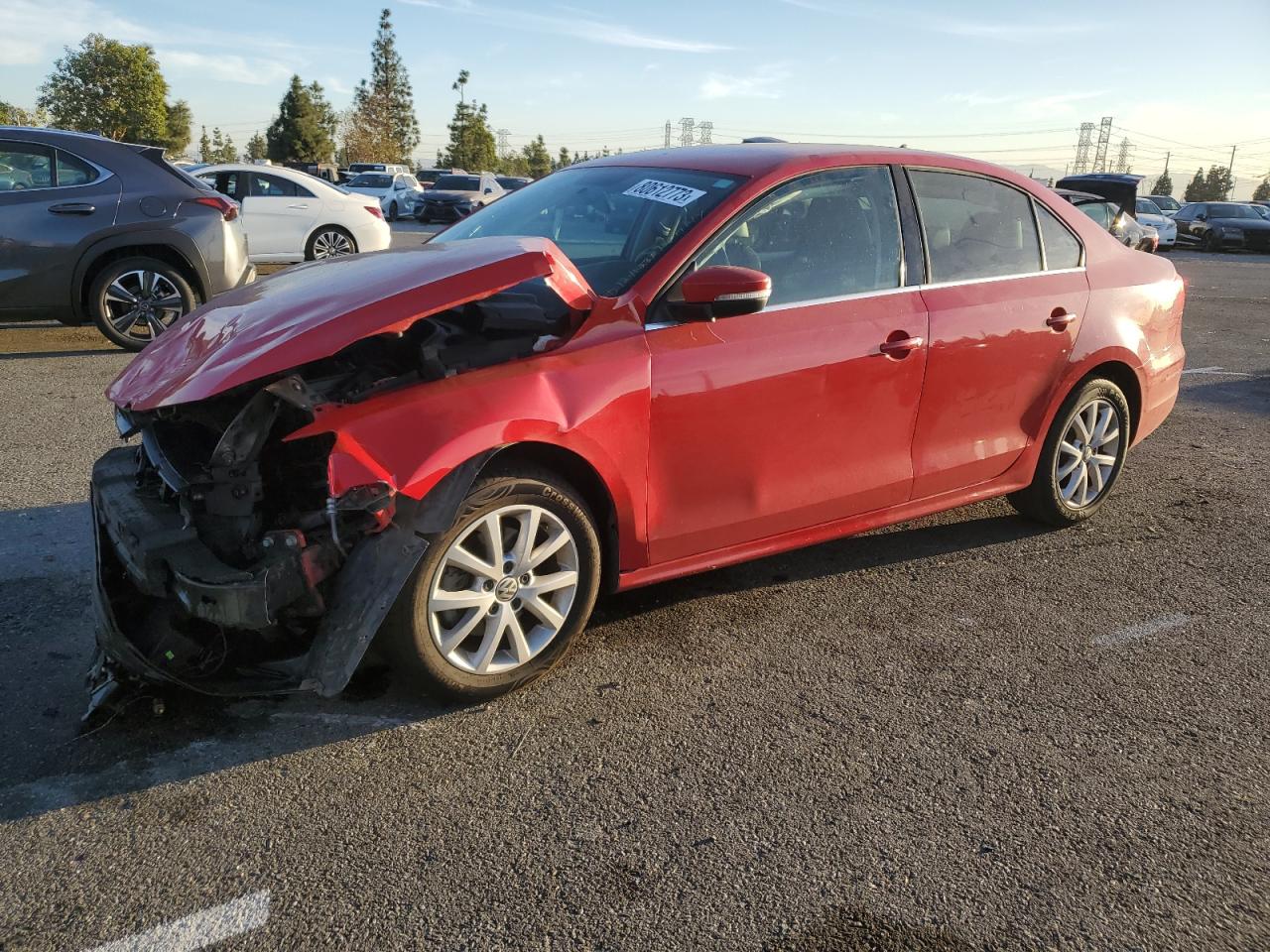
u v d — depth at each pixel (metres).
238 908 2.12
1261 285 18.28
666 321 3.14
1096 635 3.60
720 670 3.23
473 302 3.16
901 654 3.39
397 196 33.31
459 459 2.67
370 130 74.94
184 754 2.67
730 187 3.40
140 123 59.59
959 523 4.73
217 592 2.47
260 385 2.81
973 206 4.00
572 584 3.04
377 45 80.50
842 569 4.12
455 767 2.65
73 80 58.66
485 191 34.34
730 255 3.29
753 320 3.29
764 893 2.22
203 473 2.72
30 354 7.82
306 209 13.08
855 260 3.58
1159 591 4.00
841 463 3.59
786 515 3.50
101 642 2.76
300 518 2.69
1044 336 4.10
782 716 2.96
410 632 2.74
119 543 2.75
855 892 2.24
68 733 2.73
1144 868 2.35
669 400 3.09
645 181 3.69
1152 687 3.23
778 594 3.85
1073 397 4.36
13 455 5.12
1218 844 2.45
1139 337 4.54
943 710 3.04
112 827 2.37
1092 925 2.16
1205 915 2.20
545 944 2.05
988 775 2.70
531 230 3.75
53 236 7.20
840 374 3.45
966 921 2.16
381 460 2.58
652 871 2.28
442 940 2.05
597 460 2.97
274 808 2.46
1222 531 4.73
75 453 5.19
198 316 3.23
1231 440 6.49
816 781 2.64
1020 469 4.28
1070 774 2.72
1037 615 3.74
